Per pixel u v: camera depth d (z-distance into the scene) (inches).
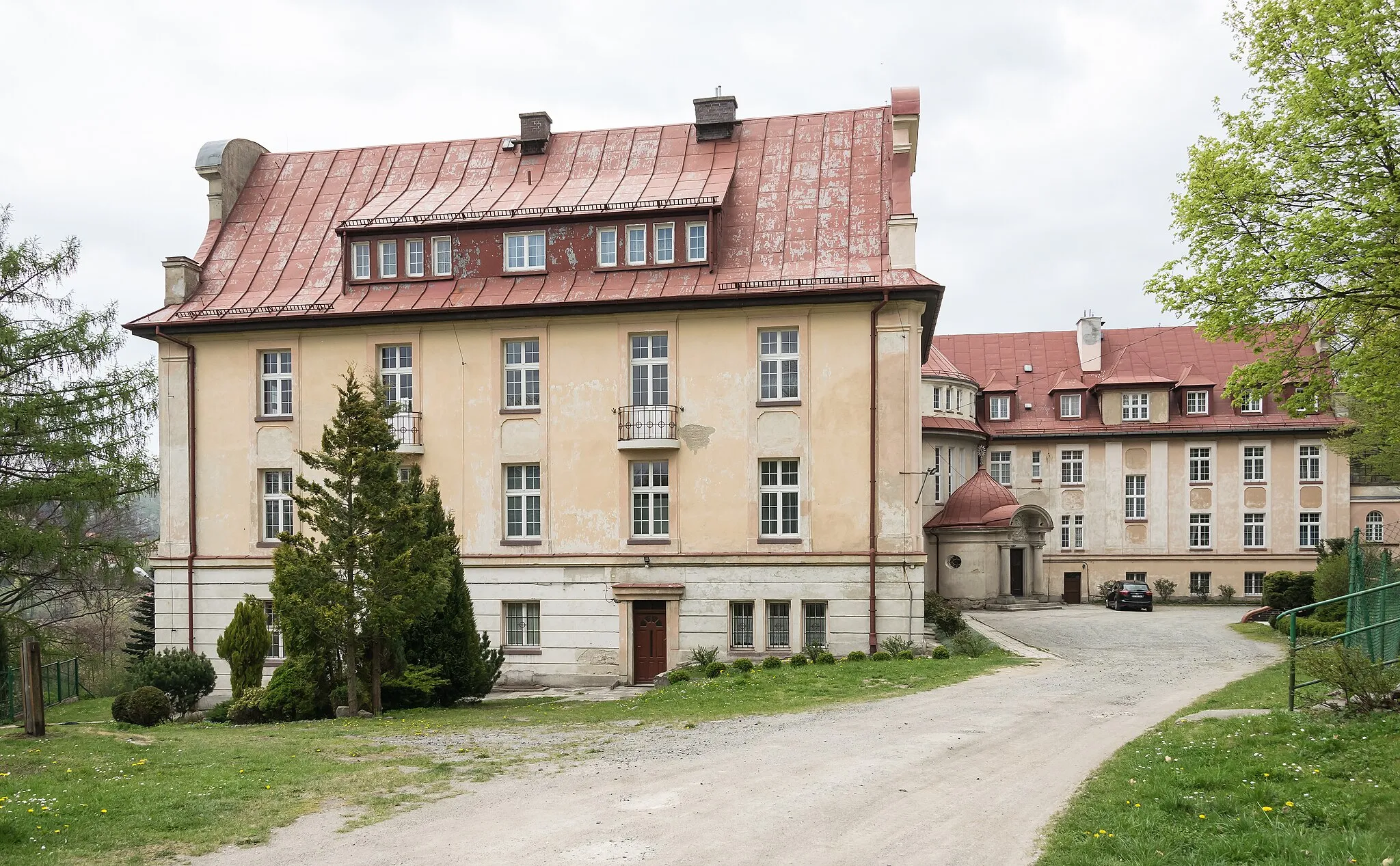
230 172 1478.8
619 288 1254.3
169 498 1341.0
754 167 1369.3
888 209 1282.0
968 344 2532.0
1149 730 629.0
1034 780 516.1
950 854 398.3
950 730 676.7
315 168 1518.2
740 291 1210.6
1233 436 2230.6
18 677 1284.4
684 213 1266.0
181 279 1363.2
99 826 450.3
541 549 1261.1
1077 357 2442.2
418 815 473.4
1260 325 978.7
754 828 444.1
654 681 1149.1
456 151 1499.8
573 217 1284.4
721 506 1228.5
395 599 881.5
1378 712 552.7
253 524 1325.0
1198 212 976.3
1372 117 885.2
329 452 930.1
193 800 494.0
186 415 1344.7
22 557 1284.4
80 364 1376.7
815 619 1211.9
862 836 427.5
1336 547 1895.9
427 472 1288.1
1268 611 1654.8
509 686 1253.7
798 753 612.1
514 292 1280.8
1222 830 397.1
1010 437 2329.0
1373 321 935.7
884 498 1192.8
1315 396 983.6
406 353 1315.2
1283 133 936.3
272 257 1406.3
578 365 1264.8
